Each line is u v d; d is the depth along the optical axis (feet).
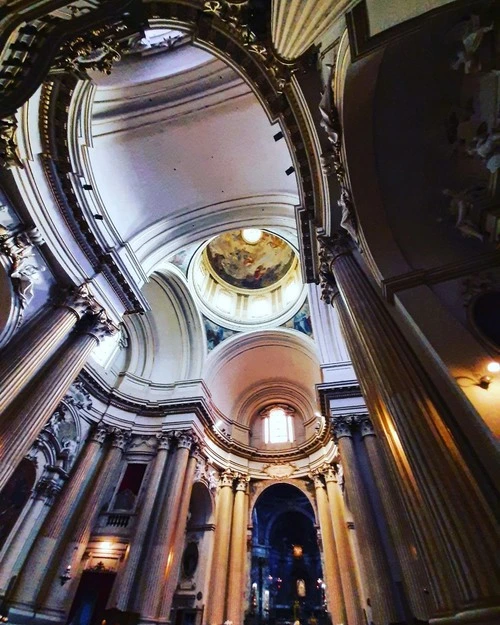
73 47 14.85
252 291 64.08
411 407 10.61
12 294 23.56
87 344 28.78
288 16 13.50
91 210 28.78
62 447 36.42
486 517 7.84
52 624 29.30
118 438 43.14
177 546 37.58
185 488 42.04
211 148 32.86
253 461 56.49
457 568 7.55
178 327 55.42
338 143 15.15
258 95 19.77
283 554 65.46
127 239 34.01
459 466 8.80
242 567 45.16
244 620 42.88
